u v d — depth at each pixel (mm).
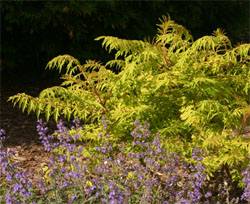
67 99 3787
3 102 7852
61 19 7762
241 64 4055
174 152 3650
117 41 3574
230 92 3738
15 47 8570
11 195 3531
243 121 3736
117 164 3686
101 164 3791
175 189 4020
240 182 3793
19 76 9172
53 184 3562
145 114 3764
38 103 3676
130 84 3779
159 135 3455
